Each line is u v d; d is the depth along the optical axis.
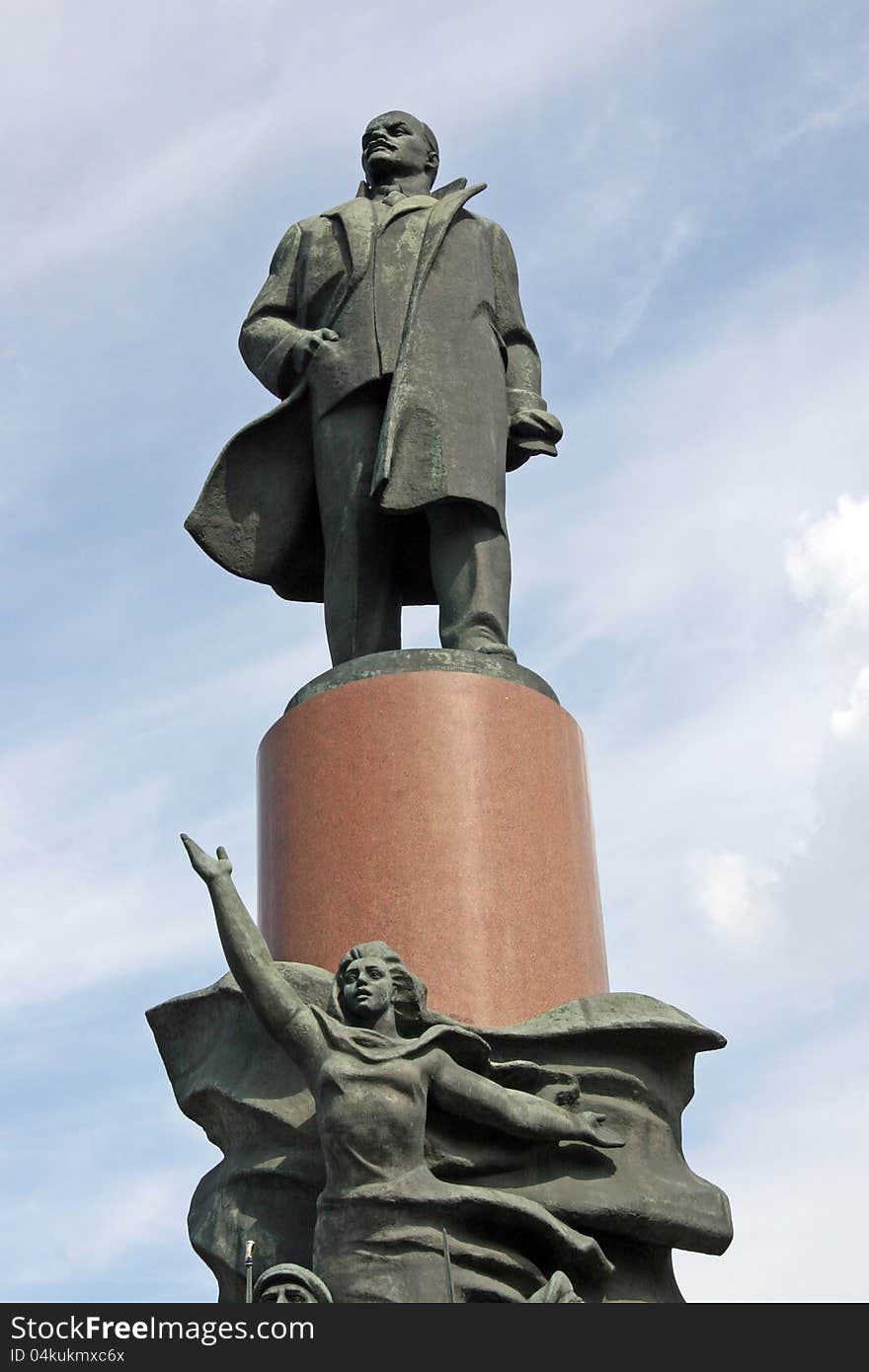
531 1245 10.09
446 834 11.63
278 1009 10.35
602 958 11.91
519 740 12.12
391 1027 10.37
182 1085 11.41
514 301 14.07
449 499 12.85
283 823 12.00
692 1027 10.91
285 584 14.01
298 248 14.08
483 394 13.31
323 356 13.43
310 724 12.17
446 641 12.80
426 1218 9.87
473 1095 10.18
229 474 13.70
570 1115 10.34
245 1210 10.57
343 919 11.45
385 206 14.09
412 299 13.36
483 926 11.38
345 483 13.20
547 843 11.84
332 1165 10.02
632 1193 10.38
